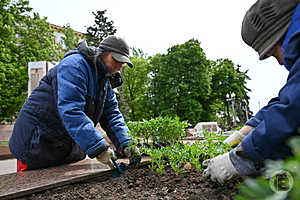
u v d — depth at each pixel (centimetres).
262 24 112
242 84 3303
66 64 214
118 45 231
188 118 2578
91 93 229
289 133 89
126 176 206
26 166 257
